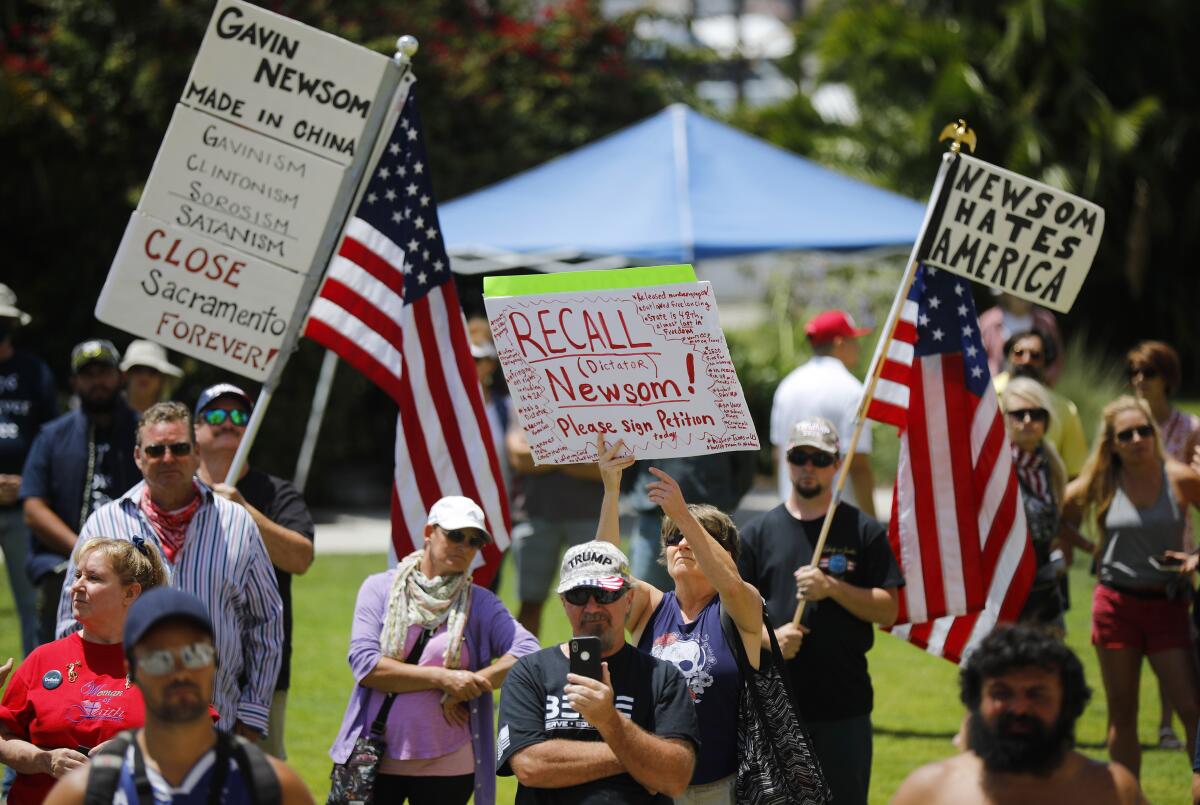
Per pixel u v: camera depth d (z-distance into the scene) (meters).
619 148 40.94
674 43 75.31
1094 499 21.47
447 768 15.77
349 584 36.78
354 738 15.79
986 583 19.23
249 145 17.28
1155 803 20.41
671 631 15.00
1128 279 73.44
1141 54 74.38
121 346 50.12
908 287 18.75
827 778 17.33
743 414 15.18
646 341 15.20
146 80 47.69
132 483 21.45
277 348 17.25
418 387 18.75
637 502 25.48
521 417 15.29
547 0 62.56
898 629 19.77
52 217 49.38
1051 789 10.04
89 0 48.84
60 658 13.69
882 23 73.56
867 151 72.00
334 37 17.27
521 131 55.72
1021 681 9.96
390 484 53.22
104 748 10.05
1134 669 20.86
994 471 19.31
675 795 12.80
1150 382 24.42
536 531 28.59
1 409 26.00
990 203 18.58
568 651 13.48
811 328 25.52
